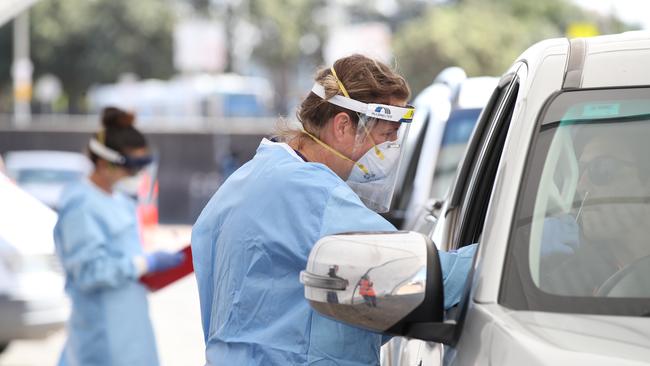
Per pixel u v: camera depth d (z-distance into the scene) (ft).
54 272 81.35
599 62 29.19
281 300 29.35
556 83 28.73
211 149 242.17
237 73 624.59
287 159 30.83
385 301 24.47
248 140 243.81
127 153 56.34
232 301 30.25
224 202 31.60
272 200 29.78
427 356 28.04
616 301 24.36
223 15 618.03
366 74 31.14
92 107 527.81
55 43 572.10
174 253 56.29
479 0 586.04
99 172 56.59
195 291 132.87
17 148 273.54
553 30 588.50
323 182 29.50
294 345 28.94
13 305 79.97
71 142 272.31
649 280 25.04
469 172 40.65
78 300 56.24
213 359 30.60
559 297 24.43
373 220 29.04
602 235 26.12
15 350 93.25
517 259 25.08
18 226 81.92
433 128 76.23
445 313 28.53
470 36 517.55
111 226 55.62
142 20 565.12
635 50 29.43
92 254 55.21
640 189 26.78
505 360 22.21
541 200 26.08
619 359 21.50
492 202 26.61
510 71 36.47
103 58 567.59
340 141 31.45
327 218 28.99
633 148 27.25
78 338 56.39
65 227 55.72
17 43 469.57
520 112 28.32
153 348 56.95
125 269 55.21
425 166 73.92
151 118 412.36
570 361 21.52
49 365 87.15
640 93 28.04
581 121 27.66
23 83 413.39
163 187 240.94
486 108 40.50
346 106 31.07
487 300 24.50
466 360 23.48
